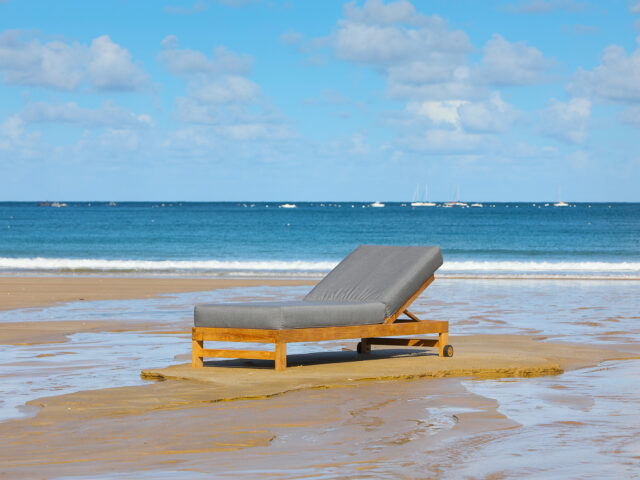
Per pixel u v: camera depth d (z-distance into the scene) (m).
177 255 40.44
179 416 6.24
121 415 6.27
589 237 59.28
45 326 12.66
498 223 90.12
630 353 10.00
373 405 6.71
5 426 5.87
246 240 55.19
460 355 9.57
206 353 8.59
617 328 12.86
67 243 50.09
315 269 30.48
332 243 52.34
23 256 38.88
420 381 8.02
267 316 8.21
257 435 5.59
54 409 6.44
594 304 17.19
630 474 4.54
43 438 5.50
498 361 8.95
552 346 10.53
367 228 76.62
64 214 121.75
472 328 12.84
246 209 165.50
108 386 7.61
